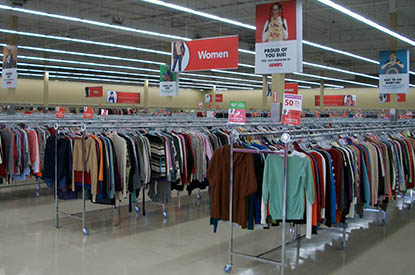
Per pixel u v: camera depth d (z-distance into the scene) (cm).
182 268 447
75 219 643
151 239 549
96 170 533
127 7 1598
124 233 575
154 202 680
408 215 695
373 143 554
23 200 771
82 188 561
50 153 594
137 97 2711
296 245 530
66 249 503
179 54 991
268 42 725
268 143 607
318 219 413
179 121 1093
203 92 4303
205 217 670
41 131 721
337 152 447
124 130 675
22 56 2130
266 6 729
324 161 421
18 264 451
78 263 457
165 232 583
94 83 3481
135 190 581
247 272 437
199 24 1803
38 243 524
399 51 1183
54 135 594
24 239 539
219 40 929
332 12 1586
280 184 400
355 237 568
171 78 1574
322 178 419
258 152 402
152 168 599
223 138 685
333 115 2316
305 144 515
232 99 4219
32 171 705
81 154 555
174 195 844
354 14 998
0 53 2112
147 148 585
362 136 646
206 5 1545
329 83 3259
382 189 548
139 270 439
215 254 494
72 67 2544
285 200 393
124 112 2320
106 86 3528
